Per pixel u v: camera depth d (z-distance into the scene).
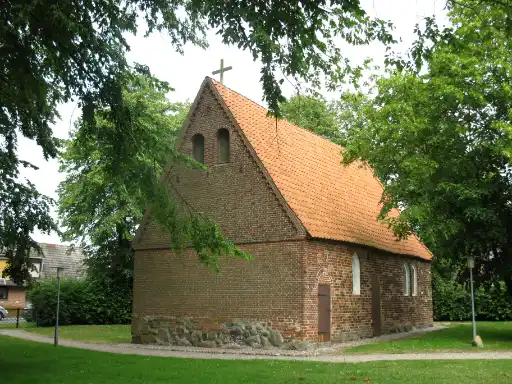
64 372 13.62
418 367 13.88
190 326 21.78
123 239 35.22
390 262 26.09
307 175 23.78
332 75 12.52
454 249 22.28
